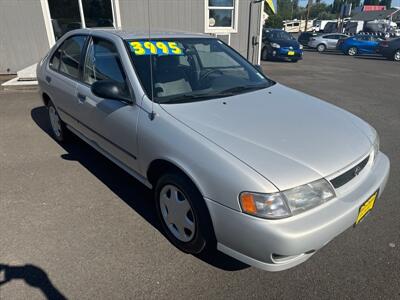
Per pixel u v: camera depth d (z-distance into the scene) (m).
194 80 2.87
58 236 2.51
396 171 3.65
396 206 2.97
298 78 10.25
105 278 2.13
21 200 2.99
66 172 3.52
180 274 2.18
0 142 4.32
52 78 3.83
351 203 1.94
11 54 8.67
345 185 2.00
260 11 9.88
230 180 1.82
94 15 8.76
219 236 1.97
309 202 1.81
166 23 9.16
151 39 2.94
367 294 2.04
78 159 3.83
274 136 2.12
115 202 2.97
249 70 3.34
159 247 2.41
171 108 2.38
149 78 2.61
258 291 2.06
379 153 2.57
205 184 1.94
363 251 2.40
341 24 36.00
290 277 2.16
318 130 2.27
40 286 2.06
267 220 1.74
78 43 3.44
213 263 2.28
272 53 15.20
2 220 2.69
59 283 2.08
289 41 15.38
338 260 2.31
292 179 1.79
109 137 2.88
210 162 1.93
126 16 8.80
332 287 2.09
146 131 2.37
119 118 2.64
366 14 51.31
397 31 34.00
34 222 2.67
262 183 1.75
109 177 3.42
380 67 14.12
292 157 1.93
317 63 15.22
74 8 8.62
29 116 5.43
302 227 1.75
